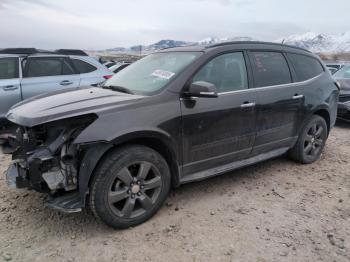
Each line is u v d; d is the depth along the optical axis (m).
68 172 2.92
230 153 3.87
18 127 3.25
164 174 3.27
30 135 2.97
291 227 3.19
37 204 3.55
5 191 3.84
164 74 3.55
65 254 2.72
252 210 3.52
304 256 2.76
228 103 3.66
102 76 7.01
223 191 3.97
